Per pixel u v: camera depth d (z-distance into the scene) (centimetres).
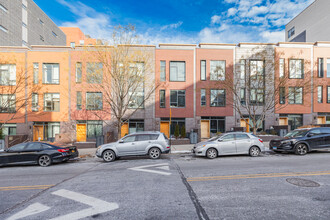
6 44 2069
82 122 1750
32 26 2514
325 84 1856
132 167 730
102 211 353
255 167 680
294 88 1479
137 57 1225
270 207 356
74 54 1730
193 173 615
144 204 380
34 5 2561
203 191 446
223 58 1838
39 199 423
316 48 1862
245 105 1681
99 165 811
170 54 1823
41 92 1733
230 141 912
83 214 343
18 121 1709
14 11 2181
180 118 1841
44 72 1762
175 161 836
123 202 392
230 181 519
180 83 1834
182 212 342
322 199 389
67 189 485
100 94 1695
